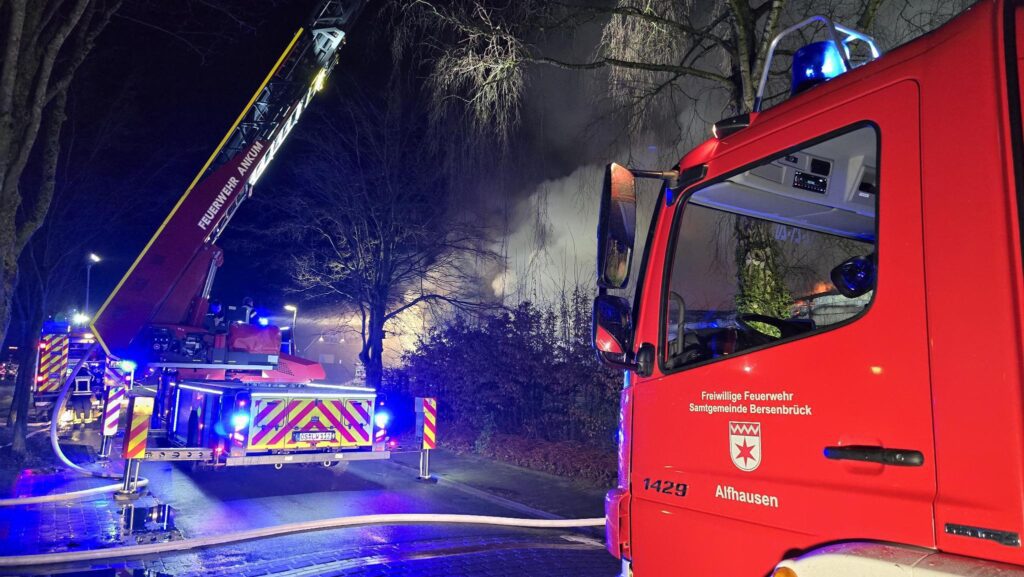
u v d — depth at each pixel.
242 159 10.68
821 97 2.35
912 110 2.04
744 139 2.59
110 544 6.45
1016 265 1.73
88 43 8.09
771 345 2.32
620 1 9.47
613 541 2.90
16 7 6.83
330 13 11.45
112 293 9.80
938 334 1.86
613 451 11.00
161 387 11.16
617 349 2.70
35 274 13.17
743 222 5.37
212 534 6.87
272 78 11.23
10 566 5.77
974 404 1.75
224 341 10.27
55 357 17.80
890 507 1.91
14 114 7.22
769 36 7.25
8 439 13.71
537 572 6.00
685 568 2.53
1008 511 1.65
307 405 9.15
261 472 10.70
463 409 14.70
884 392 1.96
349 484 10.02
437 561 6.25
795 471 2.18
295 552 6.44
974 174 1.85
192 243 10.19
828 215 3.02
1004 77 1.84
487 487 9.95
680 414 2.64
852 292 2.80
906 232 1.99
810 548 2.11
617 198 2.70
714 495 2.45
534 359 12.82
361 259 17.06
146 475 10.25
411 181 17.25
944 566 1.71
